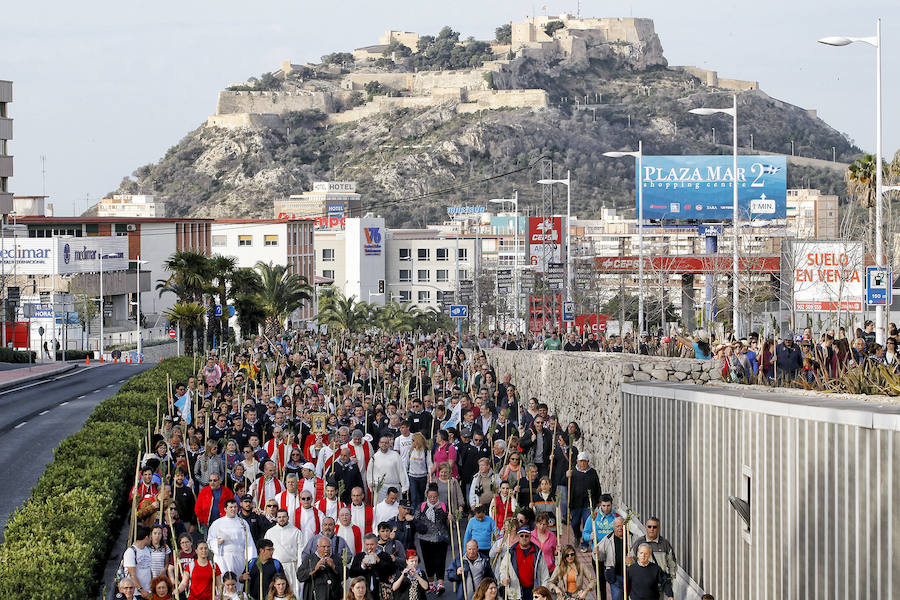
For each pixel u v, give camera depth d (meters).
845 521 16.70
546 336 67.50
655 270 114.94
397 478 28.47
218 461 29.09
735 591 21.77
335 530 22.72
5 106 126.19
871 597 15.90
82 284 137.88
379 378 47.50
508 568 22.53
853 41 47.25
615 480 32.47
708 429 23.47
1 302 124.19
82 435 36.53
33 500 27.31
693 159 114.50
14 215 159.00
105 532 25.73
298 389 39.03
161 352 138.75
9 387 80.25
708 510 23.52
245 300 122.31
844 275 61.69
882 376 21.98
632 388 30.20
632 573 21.31
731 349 32.22
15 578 20.25
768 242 119.88
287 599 21.00
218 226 194.75
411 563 22.17
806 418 18.03
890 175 68.88
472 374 47.44
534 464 29.59
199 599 21.77
